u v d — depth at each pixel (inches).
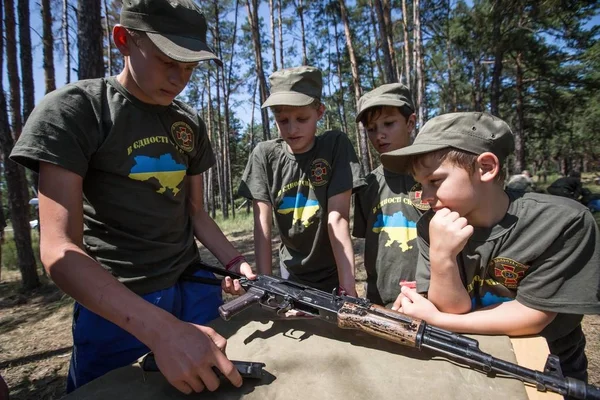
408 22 595.2
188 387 36.6
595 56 465.7
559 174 1256.8
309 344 45.8
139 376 41.4
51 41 323.6
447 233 45.9
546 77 558.9
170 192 59.4
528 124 717.3
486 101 747.4
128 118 54.7
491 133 46.0
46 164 46.6
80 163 48.5
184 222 64.7
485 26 468.1
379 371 39.6
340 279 70.8
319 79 77.5
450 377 38.2
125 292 41.2
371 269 80.2
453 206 46.9
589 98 589.6
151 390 38.8
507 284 48.5
